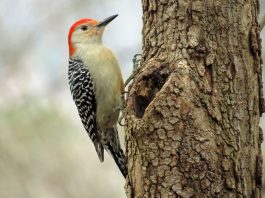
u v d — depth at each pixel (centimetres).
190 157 941
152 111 953
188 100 952
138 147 970
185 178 941
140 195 976
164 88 958
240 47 990
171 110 949
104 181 1966
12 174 1903
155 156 953
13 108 1930
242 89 981
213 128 958
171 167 945
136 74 1065
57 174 1934
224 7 995
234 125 967
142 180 971
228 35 991
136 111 1009
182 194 937
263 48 1603
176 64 987
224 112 967
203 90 965
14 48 1980
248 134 979
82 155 1977
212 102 963
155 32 1051
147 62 1034
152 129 954
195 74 975
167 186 945
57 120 1953
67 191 1928
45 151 1939
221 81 978
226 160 953
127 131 1007
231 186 946
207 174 938
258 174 987
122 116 1395
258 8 1027
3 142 1912
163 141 949
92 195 1933
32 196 1889
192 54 996
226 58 985
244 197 958
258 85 1009
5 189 1891
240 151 966
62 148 1961
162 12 1044
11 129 1919
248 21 999
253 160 983
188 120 947
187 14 1013
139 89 1013
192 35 1002
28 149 1923
